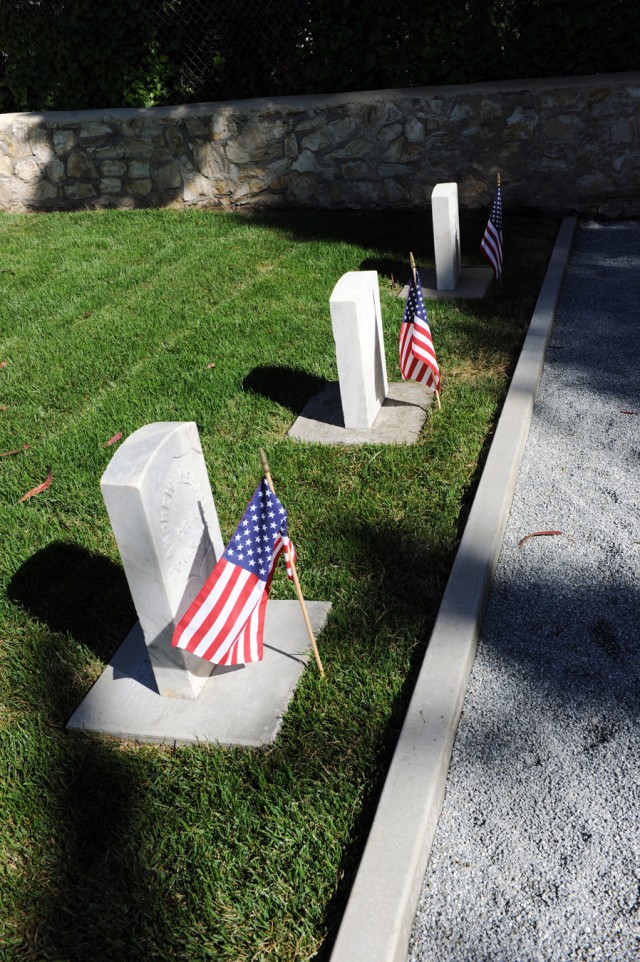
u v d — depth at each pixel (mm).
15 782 3076
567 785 2939
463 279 7594
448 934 2533
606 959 2412
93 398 5918
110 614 3895
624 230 8859
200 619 2996
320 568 4023
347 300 4812
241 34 9906
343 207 10156
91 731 3291
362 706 3246
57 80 10586
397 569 3943
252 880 2668
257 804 2908
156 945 2520
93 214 10703
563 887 2615
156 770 3102
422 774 2830
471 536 4004
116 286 8055
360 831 2773
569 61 8961
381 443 5027
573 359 6070
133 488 2811
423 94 9195
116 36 10039
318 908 2547
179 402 5699
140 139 10352
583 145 8969
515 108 8977
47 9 10180
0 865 2811
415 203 9867
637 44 8703
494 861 2721
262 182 10250
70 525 4531
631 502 4422
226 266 8367
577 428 5184
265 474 2854
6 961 2520
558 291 7020
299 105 9633
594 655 3484
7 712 3434
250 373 6059
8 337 7082
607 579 3900
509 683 3389
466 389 5559
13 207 11117
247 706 3293
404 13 9180
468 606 3578
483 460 4762
